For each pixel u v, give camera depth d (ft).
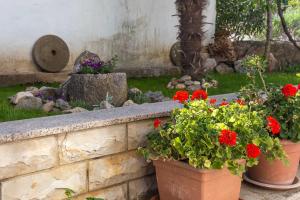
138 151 9.84
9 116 12.25
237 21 30.71
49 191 8.63
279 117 10.52
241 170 8.70
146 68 25.16
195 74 20.20
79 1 22.66
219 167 8.49
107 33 24.06
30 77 21.03
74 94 15.12
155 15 26.02
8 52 20.62
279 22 36.68
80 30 22.93
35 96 15.31
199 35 20.07
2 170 7.90
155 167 9.82
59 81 21.90
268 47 26.48
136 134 9.98
